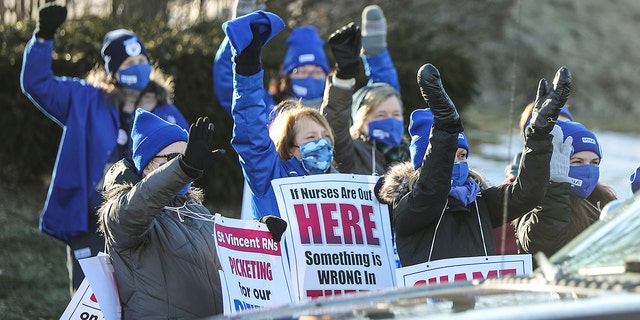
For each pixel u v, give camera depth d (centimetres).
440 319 867
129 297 1473
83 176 2170
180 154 1462
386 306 1006
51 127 3219
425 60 3728
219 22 3866
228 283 1473
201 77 3262
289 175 1712
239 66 1664
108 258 1493
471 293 1027
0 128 3189
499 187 1566
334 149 1941
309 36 2422
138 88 2214
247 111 1670
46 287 2622
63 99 2197
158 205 1418
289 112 1727
